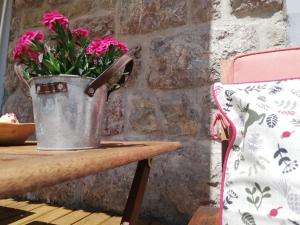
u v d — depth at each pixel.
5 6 2.46
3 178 0.33
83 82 0.72
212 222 0.86
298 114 0.75
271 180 0.69
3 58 2.42
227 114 0.82
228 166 0.78
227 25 1.66
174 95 1.75
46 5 2.27
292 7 1.52
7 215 1.73
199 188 1.62
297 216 0.64
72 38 0.76
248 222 0.69
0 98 2.38
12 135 0.99
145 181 1.03
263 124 0.76
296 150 0.70
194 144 1.66
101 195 1.86
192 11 1.75
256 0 1.60
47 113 0.71
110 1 2.01
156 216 1.70
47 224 1.55
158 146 0.88
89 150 0.69
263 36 1.58
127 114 1.87
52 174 0.40
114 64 0.73
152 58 1.83
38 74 0.73
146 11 1.88
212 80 1.65
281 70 0.93
